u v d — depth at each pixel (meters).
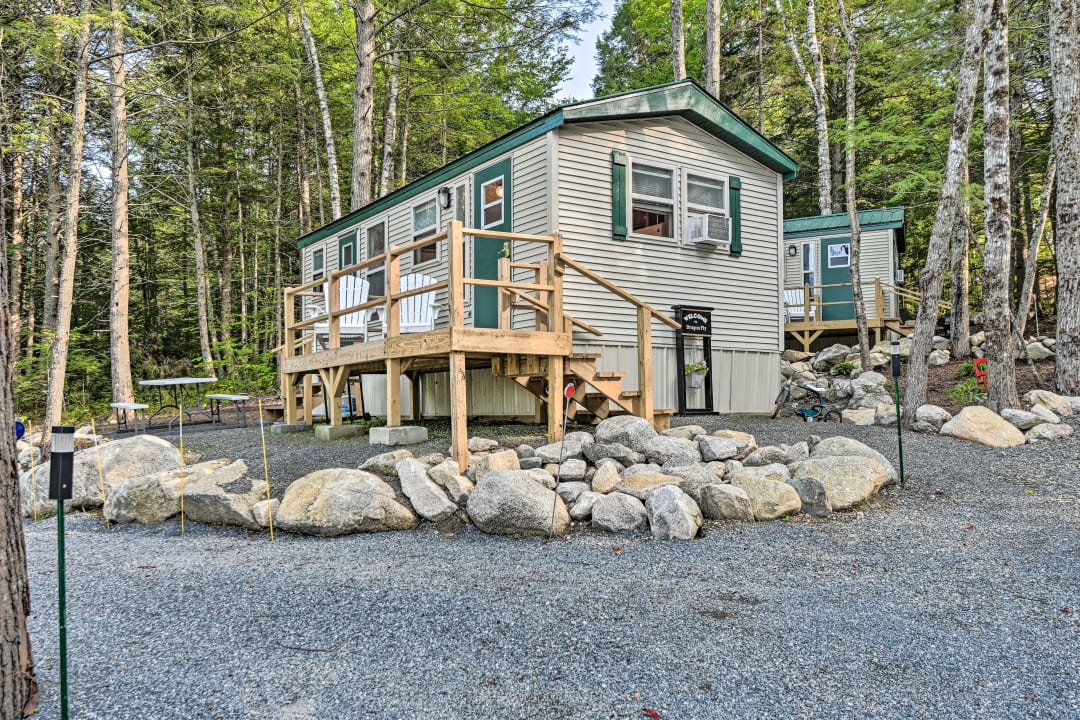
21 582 2.44
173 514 6.04
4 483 2.36
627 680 2.71
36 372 16.59
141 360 21.28
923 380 8.79
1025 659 2.88
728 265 10.73
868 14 18.39
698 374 10.25
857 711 2.47
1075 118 9.29
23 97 13.95
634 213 9.74
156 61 16.16
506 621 3.33
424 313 8.76
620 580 3.99
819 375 14.43
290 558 4.63
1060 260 9.46
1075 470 6.38
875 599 3.62
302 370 9.36
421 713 2.47
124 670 2.87
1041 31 14.40
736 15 23.67
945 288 23.45
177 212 19.80
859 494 5.59
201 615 3.51
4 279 2.40
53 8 12.45
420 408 11.34
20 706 2.38
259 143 23.94
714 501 5.37
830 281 18.05
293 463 6.91
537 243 8.95
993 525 5.03
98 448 7.18
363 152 15.12
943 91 15.38
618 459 6.37
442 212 10.84
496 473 5.46
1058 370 9.47
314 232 14.80
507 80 24.61
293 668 2.86
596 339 9.15
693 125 10.33
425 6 16.11
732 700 2.55
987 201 8.52
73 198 11.90
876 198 24.75
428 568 4.29
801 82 23.05
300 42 20.20
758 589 3.80
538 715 2.45
